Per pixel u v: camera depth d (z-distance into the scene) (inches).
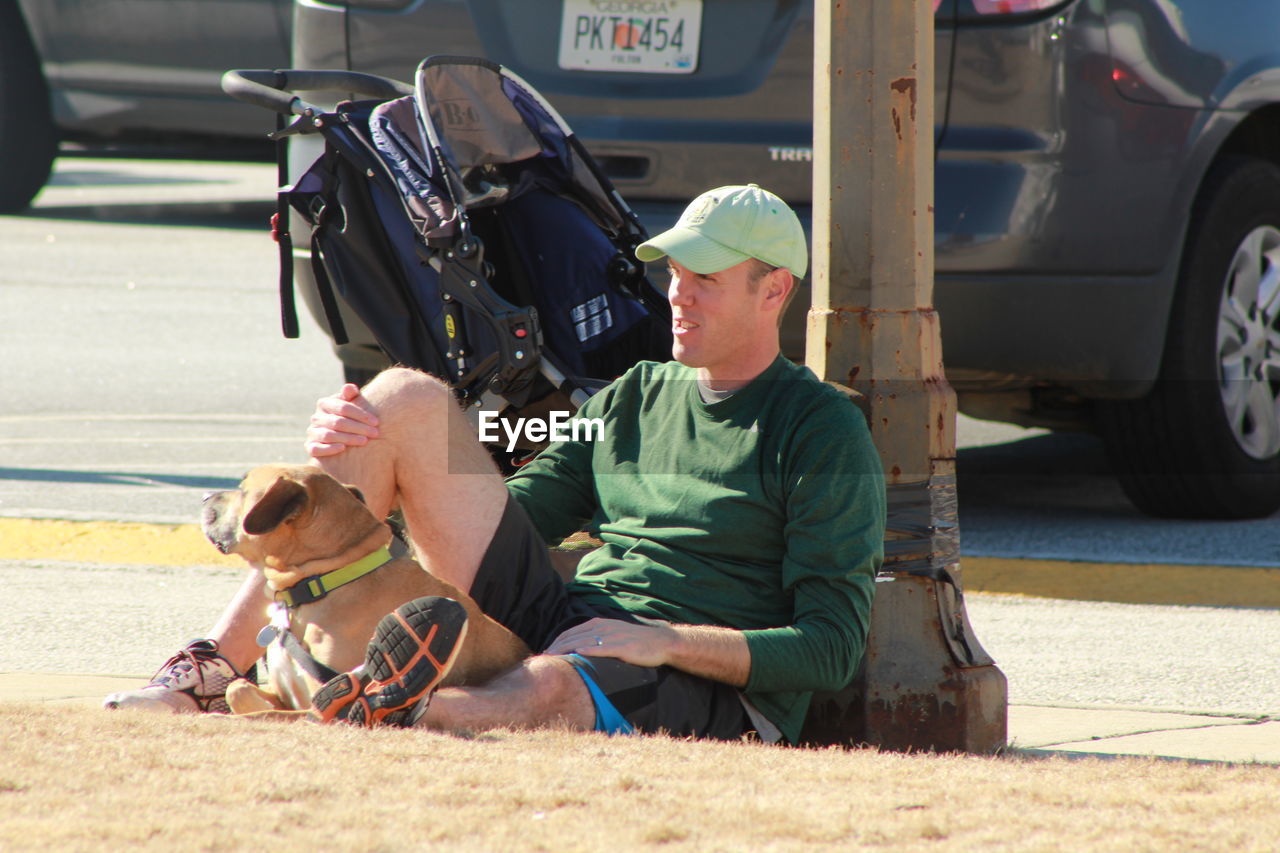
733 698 490.9
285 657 474.6
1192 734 577.0
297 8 943.7
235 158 2209.6
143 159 2239.2
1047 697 650.2
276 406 1233.4
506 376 628.7
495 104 687.7
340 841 321.7
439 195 632.4
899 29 514.9
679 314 501.7
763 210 500.1
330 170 649.0
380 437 508.7
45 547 869.2
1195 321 917.8
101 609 755.4
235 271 1872.5
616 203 712.4
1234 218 933.2
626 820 346.3
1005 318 858.1
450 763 388.8
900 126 516.7
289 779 366.6
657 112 879.1
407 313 655.8
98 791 351.6
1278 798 389.7
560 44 892.6
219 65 1984.5
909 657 516.4
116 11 2006.6
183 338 1493.6
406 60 912.9
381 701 431.5
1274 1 936.3
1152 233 877.8
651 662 467.5
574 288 703.7
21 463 1042.7
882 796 378.0
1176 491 958.4
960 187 848.9
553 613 518.0
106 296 1686.8
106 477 1013.2
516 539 514.6
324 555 469.1
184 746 394.6
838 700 520.1
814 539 483.8
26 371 1331.2
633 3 884.0
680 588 502.9
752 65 870.4
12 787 351.6
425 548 513.3
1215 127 890.7
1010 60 844.6
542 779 378.3
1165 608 800.3
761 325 502.9
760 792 377.7
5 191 2210.9
